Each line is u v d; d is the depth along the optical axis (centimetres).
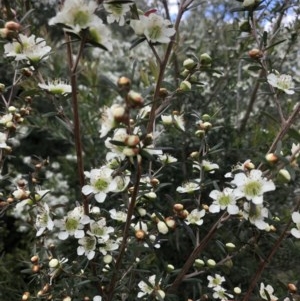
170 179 31
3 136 19
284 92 15
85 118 37
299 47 37
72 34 12
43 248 17
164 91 15
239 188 14
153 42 13
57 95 15
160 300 15
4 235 37
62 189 40
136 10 13
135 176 14
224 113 37
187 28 46
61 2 13
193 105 35
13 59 16
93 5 12
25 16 14
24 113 20
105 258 16
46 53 14
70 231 15
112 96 39
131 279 17
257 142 32
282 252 27
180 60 36
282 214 30
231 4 40
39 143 53
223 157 32
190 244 30
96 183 15
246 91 39
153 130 16
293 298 16
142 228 16
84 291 18
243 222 15
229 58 37
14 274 29
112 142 12
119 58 55
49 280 17
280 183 14
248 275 24
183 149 30
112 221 18
